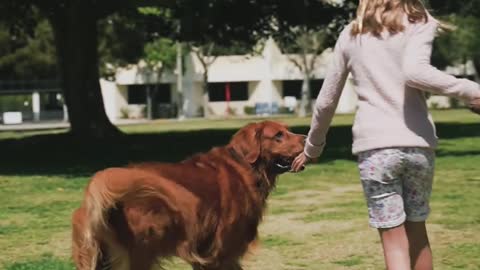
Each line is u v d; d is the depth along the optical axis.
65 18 23.38
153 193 4.65
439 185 12.20
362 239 7.84
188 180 4.93
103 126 23.69
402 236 4.02
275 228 8.57
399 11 3.94
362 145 3.99
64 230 8.81
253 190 5.23
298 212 9.73
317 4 24.53
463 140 21.91
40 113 57.09
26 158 18.97
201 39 26.50
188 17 23.28
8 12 24.14
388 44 3.94
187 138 25.08
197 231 4.86
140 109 60.19
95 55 23.45
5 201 11.27
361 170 4.05
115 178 4.55
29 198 11.60
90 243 4.59
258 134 5.27
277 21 26.09
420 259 4.26
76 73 23.27
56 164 17.17
